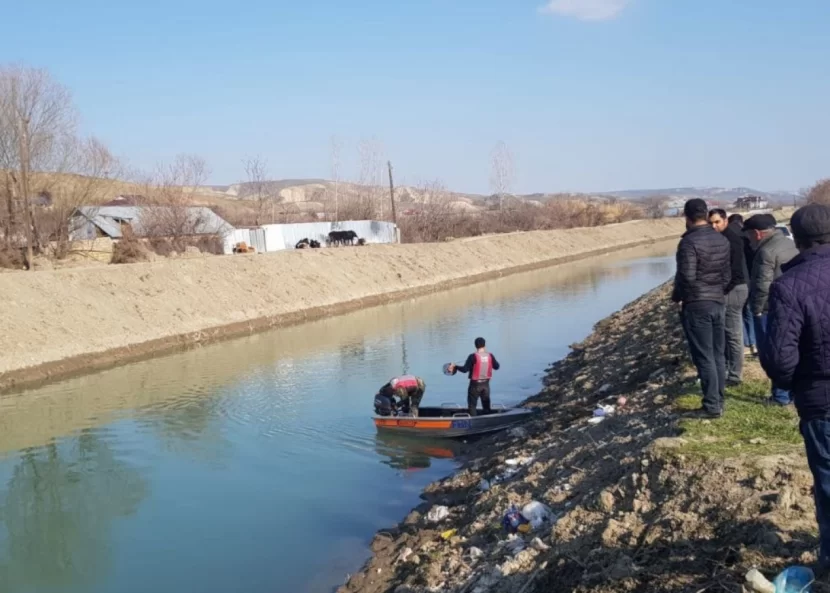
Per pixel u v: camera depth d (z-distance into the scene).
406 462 13.80
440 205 76.06
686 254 8.09
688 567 5.49
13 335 24.02
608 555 6.20
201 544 10.67
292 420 17.00
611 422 10.30
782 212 87.88
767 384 9.52
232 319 31.94
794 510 5.71
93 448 15.77
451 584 7.49
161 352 27.31
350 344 27.33
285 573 9.58
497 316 32.94
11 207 35.09
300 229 53.88
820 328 4.09
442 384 19.81
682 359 12.71
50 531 11.50
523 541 7.65
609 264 61.75
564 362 21.67
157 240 43.03
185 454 14.99
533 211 87.88
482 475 11.67
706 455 7.04
